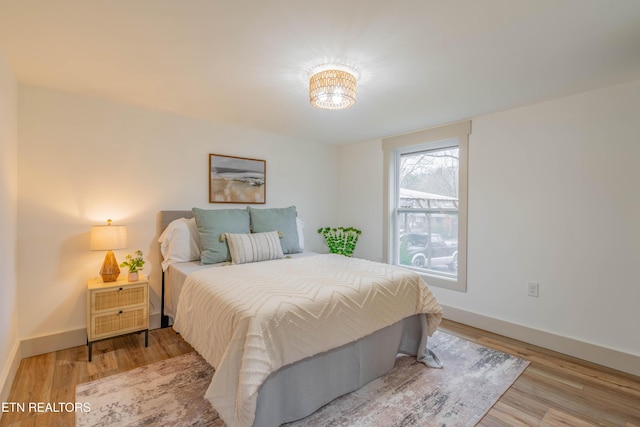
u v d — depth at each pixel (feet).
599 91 7.45
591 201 7.59
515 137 8.87
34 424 5.09
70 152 8.02
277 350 4.75
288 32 5.15
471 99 8.16
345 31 5.09
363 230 13.43
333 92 6.39
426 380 6.57
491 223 9.37
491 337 8.95
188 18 4.77
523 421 5.32
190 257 9.16
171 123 9.69
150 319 9.20
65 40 5.42
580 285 7.75
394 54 5.82
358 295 6.04
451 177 10.83
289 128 11.39
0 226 5.75
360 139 13.08
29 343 7.44
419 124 10.61
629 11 4.48
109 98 8.32
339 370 5.87
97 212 8.44
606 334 7.36
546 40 5.30
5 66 6.06
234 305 5.08
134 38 5.36
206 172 10.44
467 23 4.83
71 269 8.04
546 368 7.16
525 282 8.68
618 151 7.20
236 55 5.94
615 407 5.74
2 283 5.87
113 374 6.68
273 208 11.49
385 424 5.20
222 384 4.42
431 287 10.91
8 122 6.34
